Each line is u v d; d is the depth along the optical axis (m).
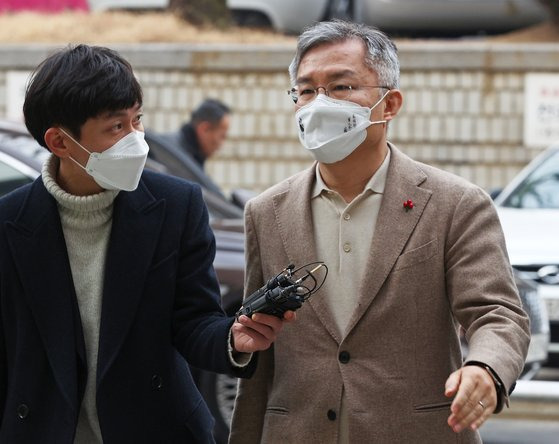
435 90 17.58
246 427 4.77
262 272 4.74
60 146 4.41
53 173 4.52
